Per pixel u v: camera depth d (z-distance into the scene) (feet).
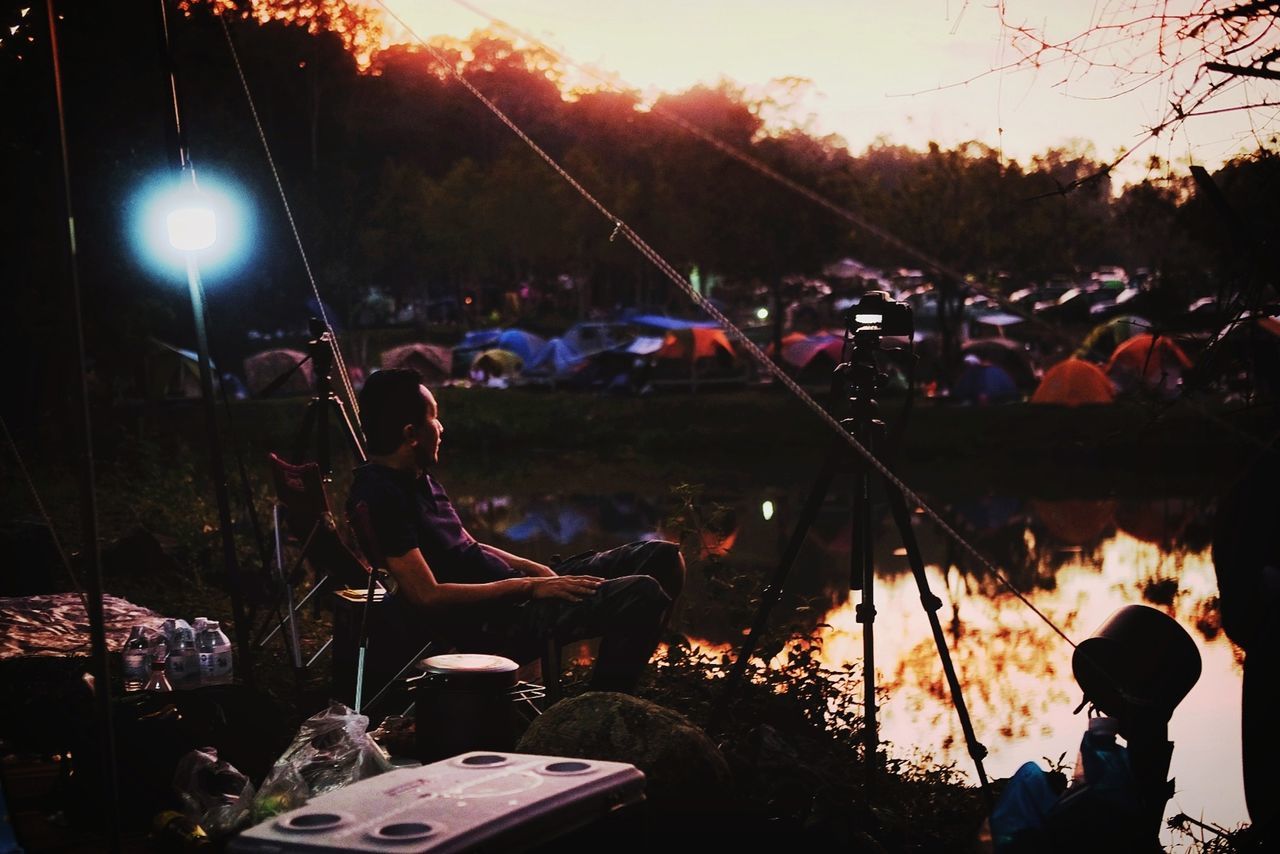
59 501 43.29
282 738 14.89
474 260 261.24
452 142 277.85
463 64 249.55
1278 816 13.29
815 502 15.12
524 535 71.82
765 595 15.43
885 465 14.65
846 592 50.83
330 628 23.81
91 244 64.90
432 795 9.70
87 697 14.71
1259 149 13.74
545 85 247.70
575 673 20.11
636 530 74.02
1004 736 27.37
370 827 9.10
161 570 30.14
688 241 199.52
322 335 18.58
